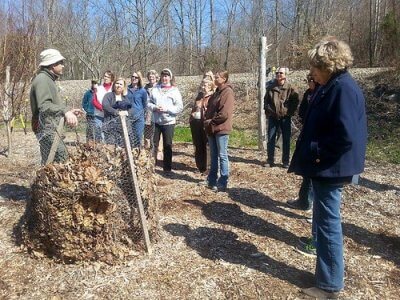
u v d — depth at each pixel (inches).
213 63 877.8
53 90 177.0
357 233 180.4
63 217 142.1
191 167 289.4
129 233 153.4
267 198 219.8
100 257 146.1
